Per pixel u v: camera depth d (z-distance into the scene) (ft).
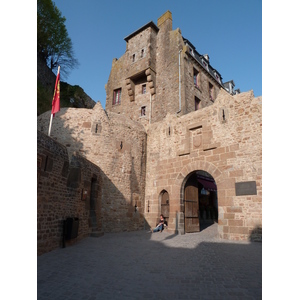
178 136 40.24
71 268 15.61
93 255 19.51
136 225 40.81
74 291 11.80
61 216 22.66
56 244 21.39
